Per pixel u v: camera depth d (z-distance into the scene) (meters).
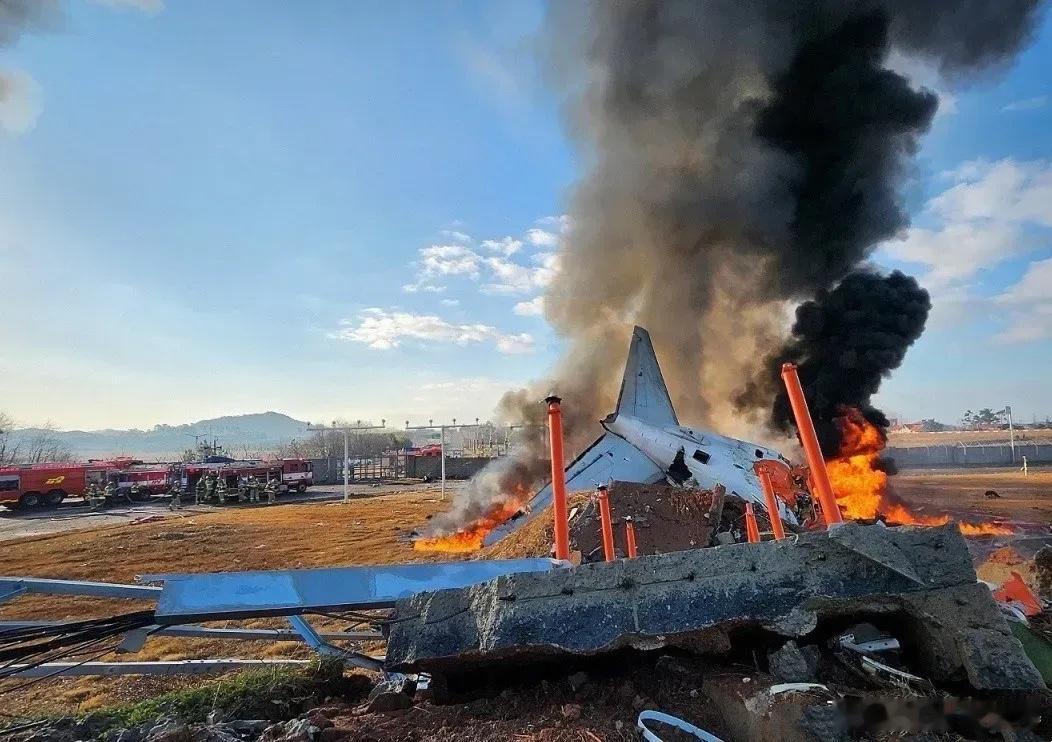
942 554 3.18
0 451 79.75
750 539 6.23
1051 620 4.50
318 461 57.78
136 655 7.87
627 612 3.21
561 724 3.01
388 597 3.92
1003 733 2.71
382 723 3.25
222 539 20.02
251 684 4.46
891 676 3.06
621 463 14.92
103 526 26.23
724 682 3.07
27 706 6.34
